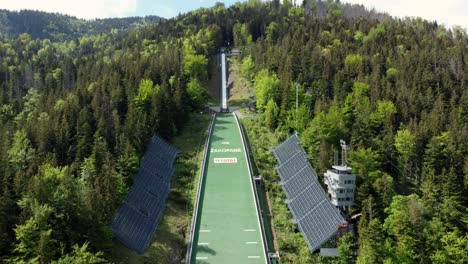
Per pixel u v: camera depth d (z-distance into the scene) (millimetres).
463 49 177000
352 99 129125
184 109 146750
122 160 95438
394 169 106812
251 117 155875
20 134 104000
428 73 146625
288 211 94500
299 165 106750
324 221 84062
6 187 73625
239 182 107062
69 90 165625
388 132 110750
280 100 145000
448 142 104062
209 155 123000
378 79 141500
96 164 91750
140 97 131125
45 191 71750
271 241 84062
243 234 85750
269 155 120500
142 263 75562
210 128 143500
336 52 178500
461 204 88812
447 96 137750
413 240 75500
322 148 102750
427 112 126312
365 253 73188
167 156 117000
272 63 171000
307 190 96000
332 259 78188
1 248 66125
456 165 98188
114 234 78375
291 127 128625
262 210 94875
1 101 169375
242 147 128125
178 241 83688
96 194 77062
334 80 147000
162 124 127625
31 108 159250
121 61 182625
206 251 80188
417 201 87312
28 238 65125
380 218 83438
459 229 85625
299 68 164000
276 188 103688
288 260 77812
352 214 87375
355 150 103750
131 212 86875
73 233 69375
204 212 93750
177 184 106688
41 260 63656
